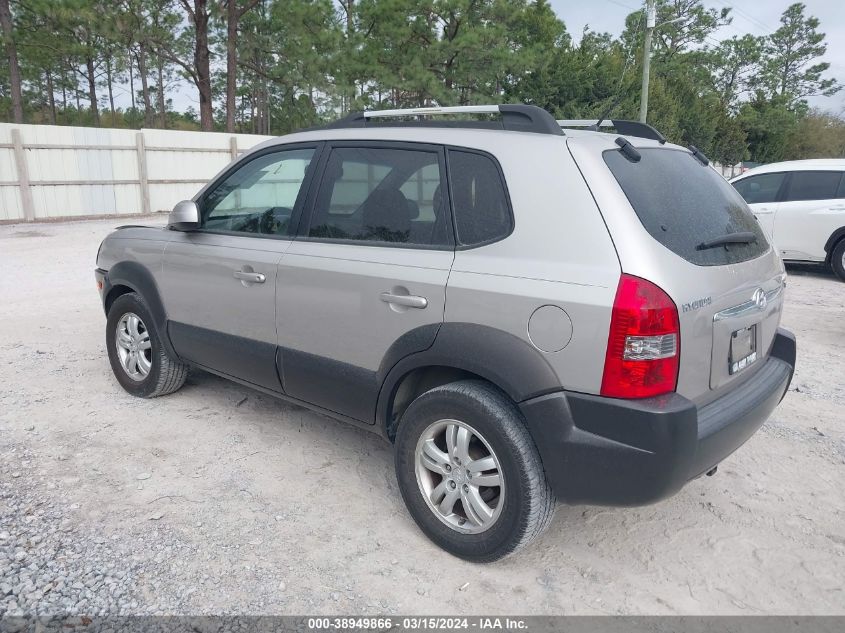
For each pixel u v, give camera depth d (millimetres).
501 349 2627
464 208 2865
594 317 2426
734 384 2920
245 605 2582
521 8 25844
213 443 3973
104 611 2510
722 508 3426
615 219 2494
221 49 25438
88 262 10281
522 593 2732
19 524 3027
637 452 2414
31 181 15594
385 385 3080
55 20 19594
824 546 3104
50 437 3963
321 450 3945
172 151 18297
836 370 5637
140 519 3125
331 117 24109
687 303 2465
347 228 3279
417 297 2883
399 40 24047
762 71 61094
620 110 31234
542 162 2703
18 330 6332
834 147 60875
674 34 52406
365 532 3109
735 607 2686
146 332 4523
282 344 3551
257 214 3770
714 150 43875
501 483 2713
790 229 9945
